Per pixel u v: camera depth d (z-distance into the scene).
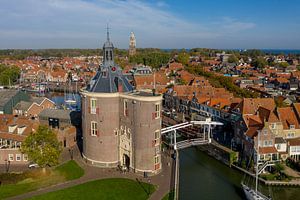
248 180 86.50
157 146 82.81
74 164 87.69
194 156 105.88
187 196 78.06
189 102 153.50
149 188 74.25
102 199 68.94
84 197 69.50
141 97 78.88
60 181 77.06
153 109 80.19
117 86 87.19
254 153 91.56
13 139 93.81
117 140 87.00
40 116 123.62
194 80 188.38
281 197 77.75
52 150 79.69
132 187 74.56
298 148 94.62
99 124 84.69
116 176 80.75
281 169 87.12
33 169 83.81
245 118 102.06
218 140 112.12
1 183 75.00
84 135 89.06
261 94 176.62
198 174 91.62
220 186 84.00
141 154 81.69
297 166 88.62
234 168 94.38
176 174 82.75
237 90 174.88
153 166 82.50
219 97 151.00
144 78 195.50
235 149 101.00
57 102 193.25
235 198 77.56
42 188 73.31
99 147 85.75
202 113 141.88
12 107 137.62
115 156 87.19
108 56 89.81
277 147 94.19
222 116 127.19
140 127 80.56
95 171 83.62
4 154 89.00
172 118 145.25
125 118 84.19
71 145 104.50
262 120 103.12
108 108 84.25
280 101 139.12
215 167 96.69
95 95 83.44
